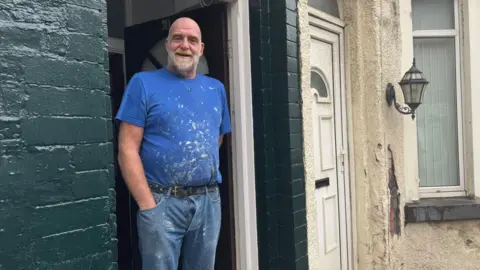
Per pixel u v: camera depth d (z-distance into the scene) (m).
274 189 3.09
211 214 2.44
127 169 2.22
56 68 1.72
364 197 4.00
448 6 4.43
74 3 1.78
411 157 4.31
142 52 3.55
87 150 1.82
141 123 2.26
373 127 3.96
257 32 3.05
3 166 1.58
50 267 1.70
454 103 4.47
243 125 3.08
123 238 3.95
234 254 3.13
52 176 1.71
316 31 3.62
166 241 2.27
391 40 4.12
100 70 1.87
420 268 4.28
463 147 4.45
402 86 3.90
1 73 1.58
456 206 4.15
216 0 3.04
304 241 3.14
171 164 2.26
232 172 3.12
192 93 2.36
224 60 3.09
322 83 3.76
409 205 4.24
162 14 3.93
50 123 1.70
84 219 1.80
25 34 1.64
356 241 4.05
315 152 3.59
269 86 3.07
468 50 4.32
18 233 1.62
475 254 4.27
